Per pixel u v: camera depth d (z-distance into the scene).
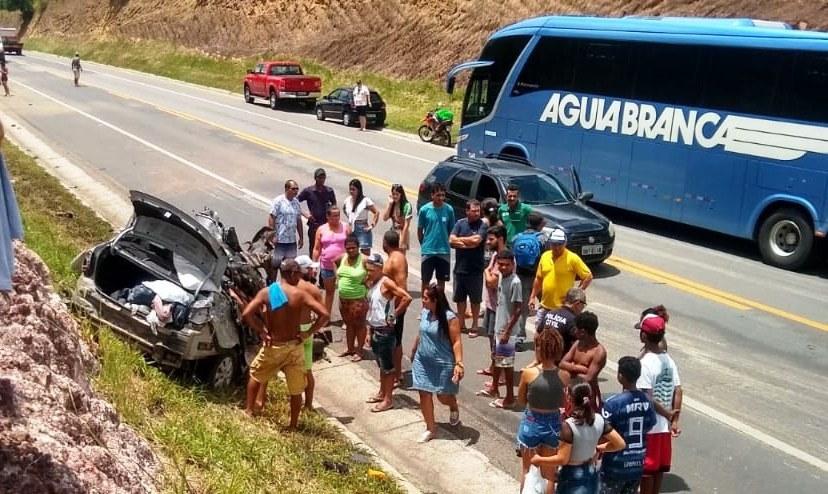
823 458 8.68
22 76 50.44
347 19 48.28
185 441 7.27
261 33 54.44
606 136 19.20
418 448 8.77
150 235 10.23
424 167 24.89
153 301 9.16
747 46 16.42
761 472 8.37
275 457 7.66
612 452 6.64
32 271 8.41
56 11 86.12
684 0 32.38
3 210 4.86
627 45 18.55
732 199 16.92
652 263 16.02
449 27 41.28
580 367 7.77
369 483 7.65
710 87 17.16
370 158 26.25
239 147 27.42
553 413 6.89
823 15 27.97
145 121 32.56
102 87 45.56
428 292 8.66
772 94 16.12
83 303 9.57
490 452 8.72
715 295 14.05
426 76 40.19
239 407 9.12
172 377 9.31
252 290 10.18
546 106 20.48
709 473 8.31
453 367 8.74
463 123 22.86
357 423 9.37
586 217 15.06
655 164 18.28
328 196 13.38
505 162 16.64
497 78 21.77
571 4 36.03
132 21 67.88
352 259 10.84
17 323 6.89
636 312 13.01
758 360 11.23
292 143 28.73
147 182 21.59
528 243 10.95
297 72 40.12
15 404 5.48
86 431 5.78
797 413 9.69
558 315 8.69
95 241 15.10
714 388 10.30
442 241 12.09
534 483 6.72
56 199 18.23
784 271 15.95
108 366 8.12
